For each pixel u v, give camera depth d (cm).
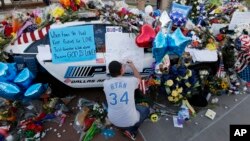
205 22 541
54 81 392
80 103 399
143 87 379
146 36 373
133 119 312
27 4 786
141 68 393
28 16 430
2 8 756
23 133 340
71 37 371
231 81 464
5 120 354
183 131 363
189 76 389
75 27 372
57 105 391
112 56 377
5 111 358
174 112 395
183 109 389
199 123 379
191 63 409
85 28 373
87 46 374
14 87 349
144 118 341
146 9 470
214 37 482
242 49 467
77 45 372
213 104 419
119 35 381
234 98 436
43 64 369
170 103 415
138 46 379
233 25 532
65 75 385
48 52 370
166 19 430
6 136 333
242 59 470
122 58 377
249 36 473
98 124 362
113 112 303
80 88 428
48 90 390
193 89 402
